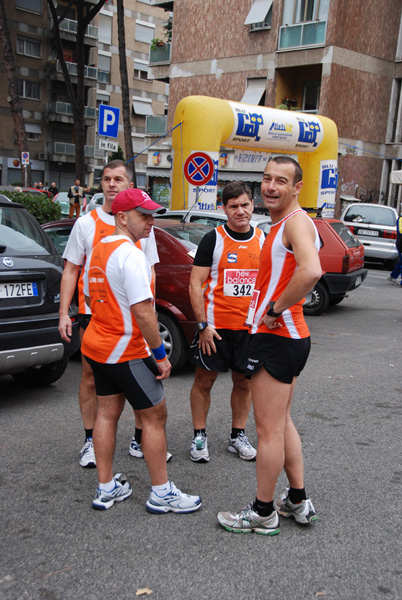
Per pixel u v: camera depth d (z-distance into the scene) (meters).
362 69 24.94
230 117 12.62
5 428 4.61
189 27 28.72
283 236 2.94
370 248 17.06
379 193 26.73
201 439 4.08
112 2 48.47
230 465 4.05
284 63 25.47
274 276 2.98
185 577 2.72
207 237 4.07
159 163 30.50
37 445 4.28
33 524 3.17
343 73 24.33
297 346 2.98
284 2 25.20
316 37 24.22
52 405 5.22
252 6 26.17
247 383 4.11
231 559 2.88
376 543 3.07
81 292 4.08
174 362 6.08
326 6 23.77
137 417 4.06
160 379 3.22
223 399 5.52
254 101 26.44
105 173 3.85
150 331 3.02
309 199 15.68
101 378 3.28
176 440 4.48
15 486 3.62
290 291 2.81
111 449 3.35
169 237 6.16
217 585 2.66
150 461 3.28
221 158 25.78
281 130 13.71
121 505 3.43
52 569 2.76
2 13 21.17
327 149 15.02
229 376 6.38
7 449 4.18
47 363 5.07
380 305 11.58
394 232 16.84
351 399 5.63
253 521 3.12
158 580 2.69
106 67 49.12
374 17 24.84
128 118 22.00
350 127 25.06
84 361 3.86
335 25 23.61
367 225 17.16
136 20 50.62
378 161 26.39
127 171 3.87
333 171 15.25
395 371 6.76
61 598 2.55
